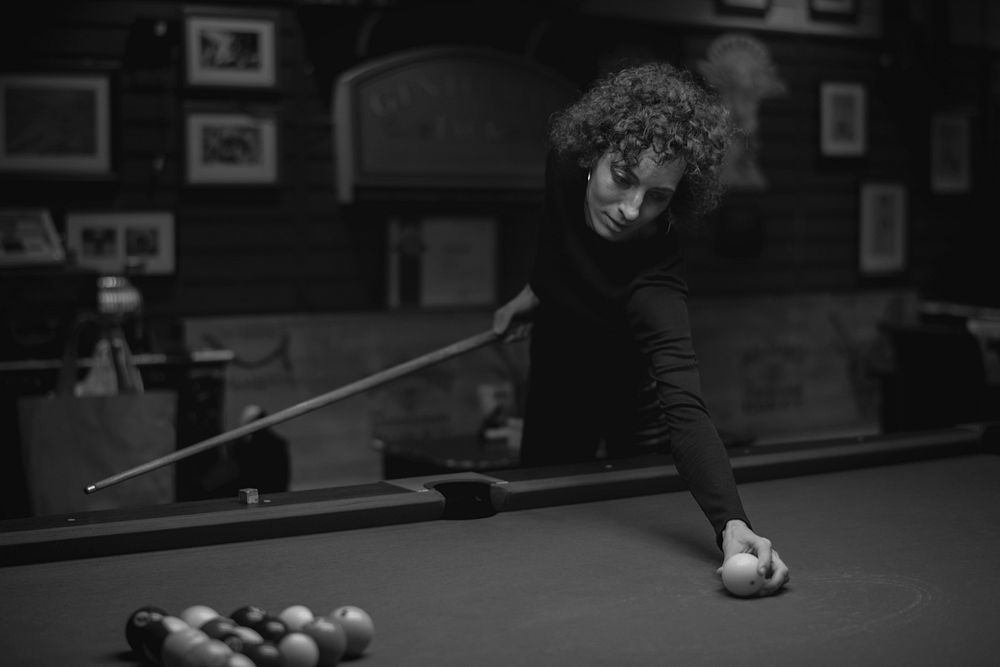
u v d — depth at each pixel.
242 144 5.88
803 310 7.40
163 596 1.61
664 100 2.01
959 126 8.05
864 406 7.63
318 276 6.14
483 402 4.48
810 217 7.56
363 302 6.25
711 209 2.19
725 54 7.20
